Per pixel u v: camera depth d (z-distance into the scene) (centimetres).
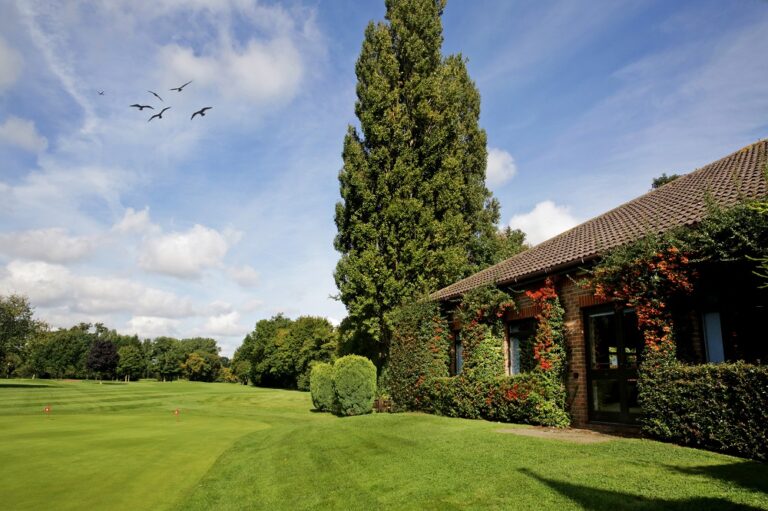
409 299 1862
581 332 1020
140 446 1109
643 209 1209
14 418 1861
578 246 1161
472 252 2728
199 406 3012
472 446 759
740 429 631
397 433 979
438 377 1438
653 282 792
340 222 2203
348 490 608
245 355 10100
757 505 416
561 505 455
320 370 2484
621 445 698
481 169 2864
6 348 4988
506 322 1277
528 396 1054
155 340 11056
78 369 9369
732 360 731
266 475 762
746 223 684
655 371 766
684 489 469
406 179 2088
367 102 2206
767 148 1127
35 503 635
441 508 489
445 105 2306
